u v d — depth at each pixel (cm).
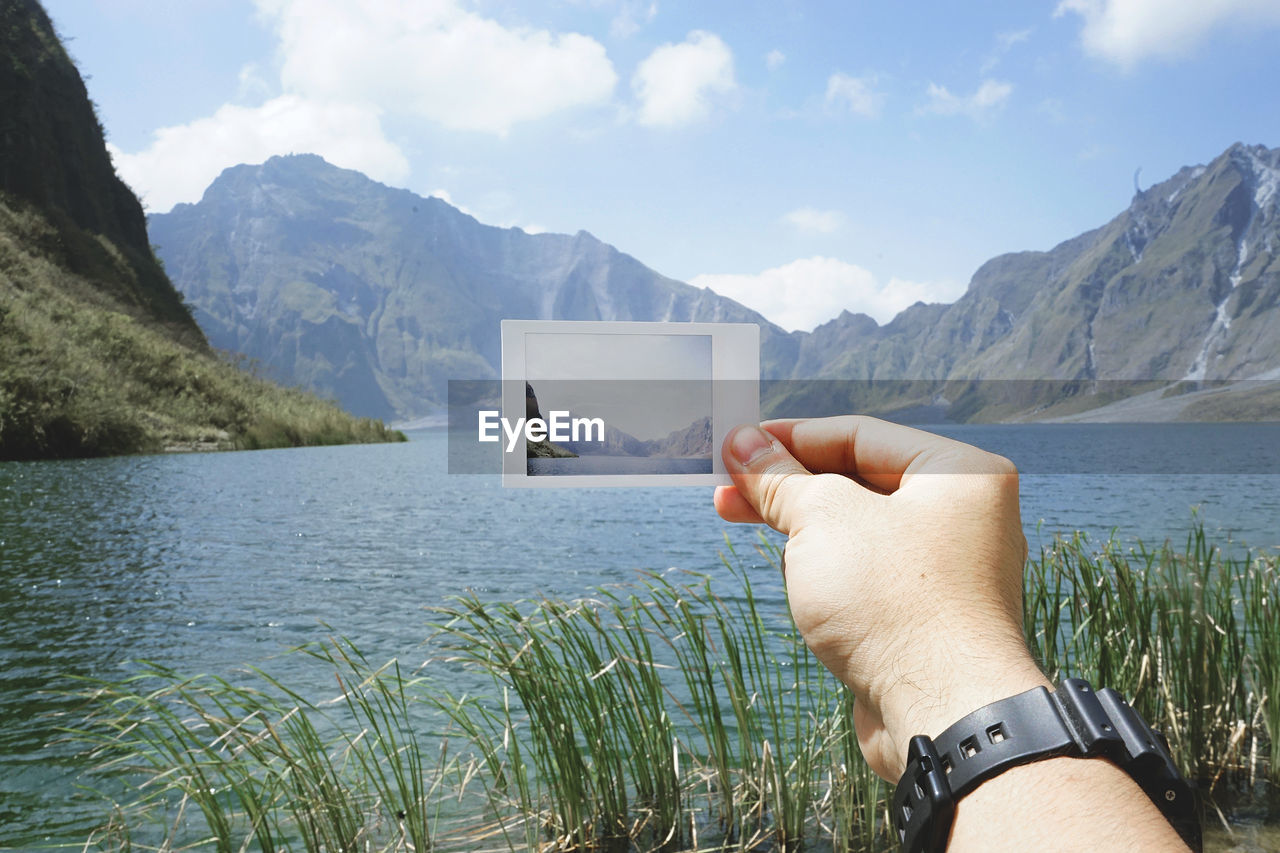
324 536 1099
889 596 63
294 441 3347
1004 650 57
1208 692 316
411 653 554
